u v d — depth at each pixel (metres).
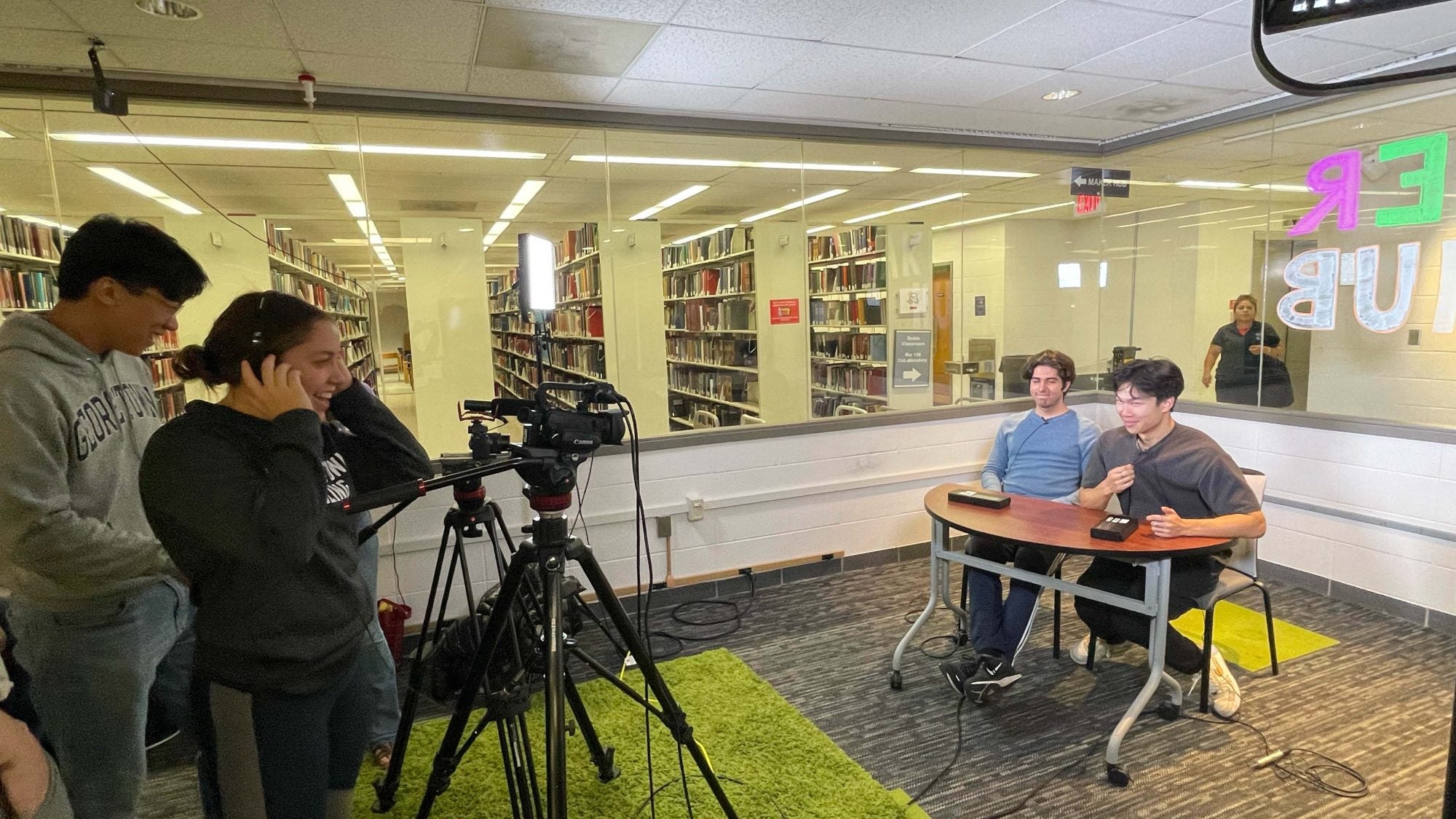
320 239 3.87
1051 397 3.05
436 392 3.55
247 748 1.15
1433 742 2.24
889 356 4.37
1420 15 2.46
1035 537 2.20
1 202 2.94
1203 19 2.46
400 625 2.89
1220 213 5.04
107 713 1.56
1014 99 3.38
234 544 1.07
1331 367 3.49
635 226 3.82
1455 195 2.96
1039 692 2.61
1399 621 3.10
